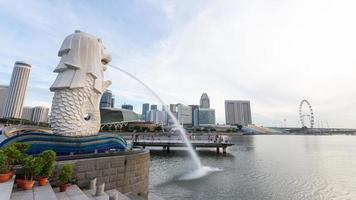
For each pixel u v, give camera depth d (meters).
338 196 19.30
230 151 51.03
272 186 21.98
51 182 9.96
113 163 12.62
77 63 14.88
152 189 20.38
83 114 14.77
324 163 35.88
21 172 8.91
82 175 11.15
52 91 14.99
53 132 14.10
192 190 20.20
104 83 16.91
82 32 15.98
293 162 36.69
